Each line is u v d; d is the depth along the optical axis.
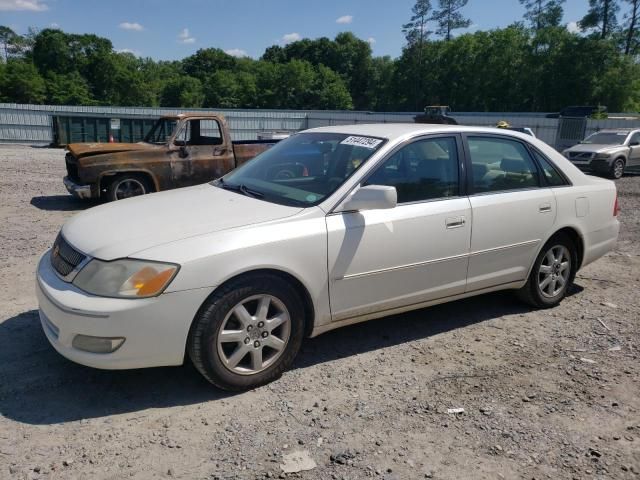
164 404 3.33
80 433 3.02
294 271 3.49
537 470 2.82
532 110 83.62
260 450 2.91
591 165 17.80
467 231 4.27
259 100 119.25
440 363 3.97
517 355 4.14
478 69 89.00
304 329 3.73
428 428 3.16
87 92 107.19
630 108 73.50
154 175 10.04
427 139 4.25
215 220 3.52
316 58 141.50
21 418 3.14
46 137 32.22
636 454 2.97
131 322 3.07
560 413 3.35
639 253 7.38
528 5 86.62
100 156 9.64
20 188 12.37
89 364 3.14
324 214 3.67
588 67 74.50
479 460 2.89
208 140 10.70
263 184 4.21
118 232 3.42
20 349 3.95
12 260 6.16
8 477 2.65
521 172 4.76
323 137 4.51
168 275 3.12
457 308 5.09
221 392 3.48
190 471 2.74
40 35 114.00
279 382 3.62
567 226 4.96
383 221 3.85
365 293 3.86
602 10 79.81
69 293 3.19
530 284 4.93
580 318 4.91
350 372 3.79
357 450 2.94
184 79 118.06
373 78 137.88
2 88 99.50
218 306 3.26
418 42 99.56
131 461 2.80
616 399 3.53
